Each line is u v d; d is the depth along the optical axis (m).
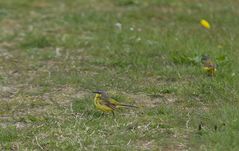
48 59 15.84
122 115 11.94
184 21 19.14
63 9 20.94
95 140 10.79
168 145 10.65
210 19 19.16
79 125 11.45
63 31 18.36
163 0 21.42
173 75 14.12
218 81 13.30
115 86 13.58
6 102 12.85
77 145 10.65
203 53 15.20
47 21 19.50
